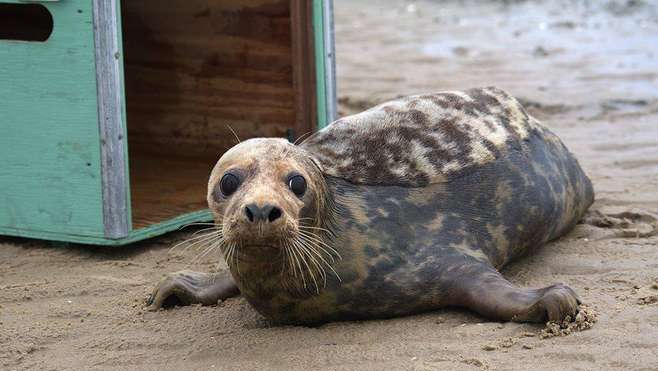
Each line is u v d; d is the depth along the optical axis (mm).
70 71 7277
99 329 6105
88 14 7148
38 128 7469
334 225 5934
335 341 5719
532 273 6707
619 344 5410
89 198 7371
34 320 6277
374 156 6309
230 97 9414
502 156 6680
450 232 6230
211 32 9430
